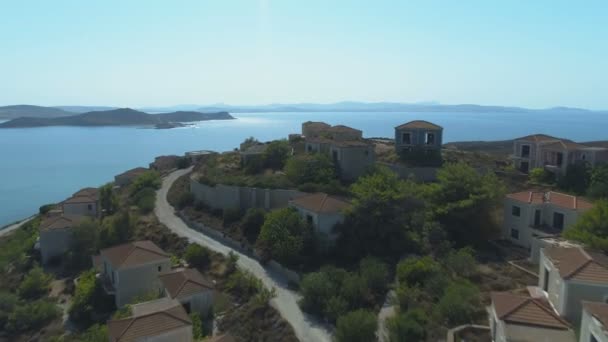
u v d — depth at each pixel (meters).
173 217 67.69
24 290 51.62
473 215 51.12
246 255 52.72
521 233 50.56
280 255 47.59
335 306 37.25
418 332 30.20
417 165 73.62
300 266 46.47
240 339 36.19
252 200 62.88
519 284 38.62
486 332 29.75
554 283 30.08
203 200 69.31
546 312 25.61
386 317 36.09
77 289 47.25
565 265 29.44
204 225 61.84
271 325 37.38
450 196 53.22
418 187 57.59
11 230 85.56
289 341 34.66
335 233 49.84
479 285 38.62
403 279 40.28
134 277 44.41
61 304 48.41
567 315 27.64
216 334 36.94
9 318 44.56
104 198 75.12
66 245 61.19
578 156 66.25
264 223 52.88
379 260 44.97
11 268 60.44
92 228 60.38
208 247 54.97
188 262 51.06
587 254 29.94
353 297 38.41
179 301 37.91
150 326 29.94
